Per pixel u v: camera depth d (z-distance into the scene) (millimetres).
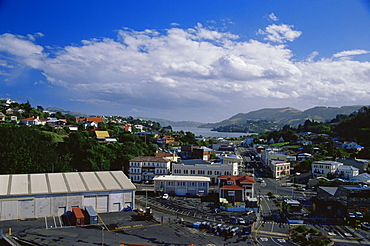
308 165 170250
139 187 130750
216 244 67688
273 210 97938
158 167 145375
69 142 159875
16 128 131375
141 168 145250
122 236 69562
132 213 89312
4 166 114250
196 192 116562
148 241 67312
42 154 125062
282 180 152875
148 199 110000
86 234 69938
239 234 74562
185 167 139875
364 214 86750
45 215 82812
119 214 87750
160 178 119688
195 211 94750
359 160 166500
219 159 189375
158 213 91938
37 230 71562
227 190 105250
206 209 97188
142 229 75188
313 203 98625
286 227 81312
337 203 94000
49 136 170625
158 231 74250
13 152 116562
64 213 84938
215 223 82375
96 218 78000
